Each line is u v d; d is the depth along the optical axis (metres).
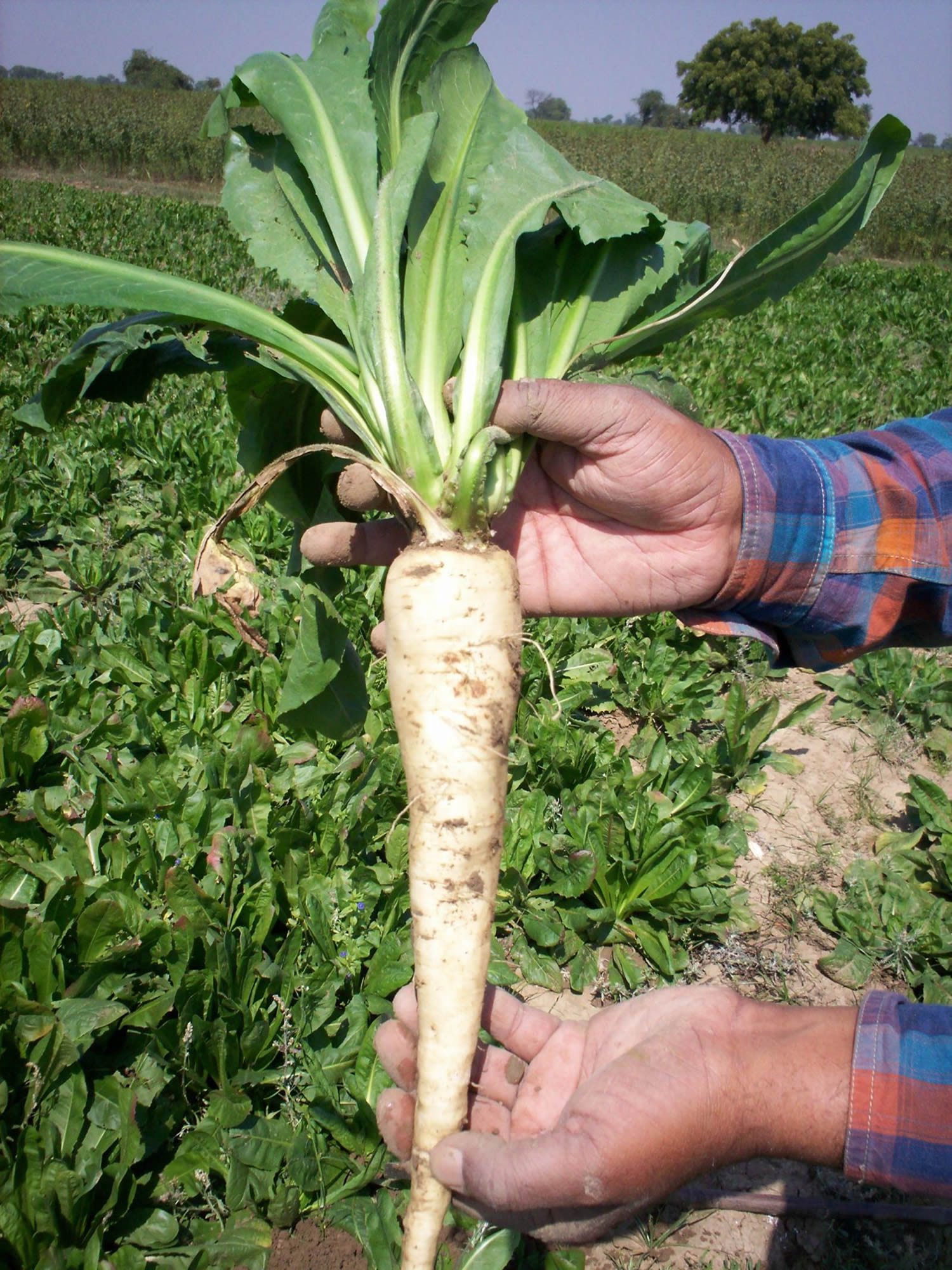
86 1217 0.54
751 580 0.52
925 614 0.52
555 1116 0.45
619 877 0.79
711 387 2.38
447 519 0.46
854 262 5.61
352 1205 0.58
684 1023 0.40
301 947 0.72
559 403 0.46
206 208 5.73
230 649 1.02
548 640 1.13
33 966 0.62
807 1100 0.36
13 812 0.78
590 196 0.53
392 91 0.51
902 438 0.54
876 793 1.04
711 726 1.10
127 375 0.56
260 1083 0.62
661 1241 0.60
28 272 0.47
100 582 1.29
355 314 0.49
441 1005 0.46
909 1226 0.62
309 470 0.57
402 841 0.77
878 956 0.81
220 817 0.79
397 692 0.47
